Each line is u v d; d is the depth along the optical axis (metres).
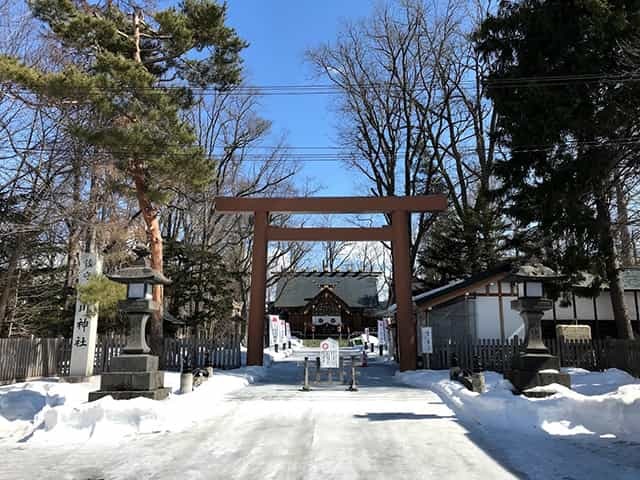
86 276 16.61
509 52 17.91
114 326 23.91
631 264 27.03
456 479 6.42
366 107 35.16
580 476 6.50
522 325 21.70
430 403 12.79
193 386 14.85
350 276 69.19
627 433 8.52
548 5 16.69
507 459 7.38
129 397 10.73
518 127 16.39
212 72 20.66
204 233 34.44
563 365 18.64
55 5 17.12
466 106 34.72
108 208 21.36
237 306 41.22
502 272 21.17
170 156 16.73
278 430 9.52
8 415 11.15
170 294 29.92
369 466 7.03
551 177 16.30
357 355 35.75
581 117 15.43
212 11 19.28
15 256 18.80
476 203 31.34
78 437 9.02
